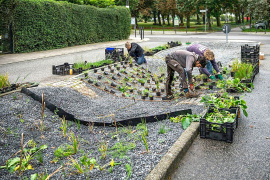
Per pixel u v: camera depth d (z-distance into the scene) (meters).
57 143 4.00
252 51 9.20
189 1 40.84
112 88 7.74
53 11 17.48
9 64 12.04
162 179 2.86
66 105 5.71
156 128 4.43
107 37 23.56
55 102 5.65
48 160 3.46
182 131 4.17
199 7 42.66
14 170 3.14
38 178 2.87
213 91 6.91
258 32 34.22
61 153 3.58
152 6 51.72
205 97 5.37
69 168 3.20
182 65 6.07
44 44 17.30
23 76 9.19
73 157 3.51
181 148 3.45
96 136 4.32
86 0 26.73
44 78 8.73
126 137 4.14
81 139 4.14
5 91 5.67
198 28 47.25
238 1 45.81
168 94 6.54
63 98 6.02
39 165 3.33
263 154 3.51
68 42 19.47
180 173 3.14
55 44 18.11
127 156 3.38
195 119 4.42
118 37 24.91
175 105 5.86
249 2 38.12
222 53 14.62
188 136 3.83
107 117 5.16
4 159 3.42
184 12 46.69
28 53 15.69
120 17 24.70
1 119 4.48
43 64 11.96
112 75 8.73
